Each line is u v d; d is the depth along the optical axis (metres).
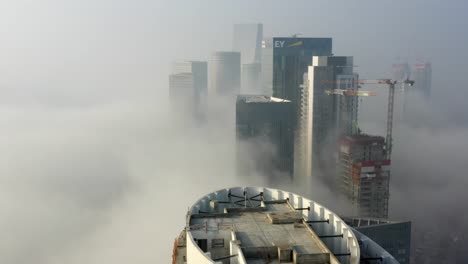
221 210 94.62
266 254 71.88
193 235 78.81
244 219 85.56
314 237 76.62
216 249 78.12
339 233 81.50
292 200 94.56
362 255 86.56
